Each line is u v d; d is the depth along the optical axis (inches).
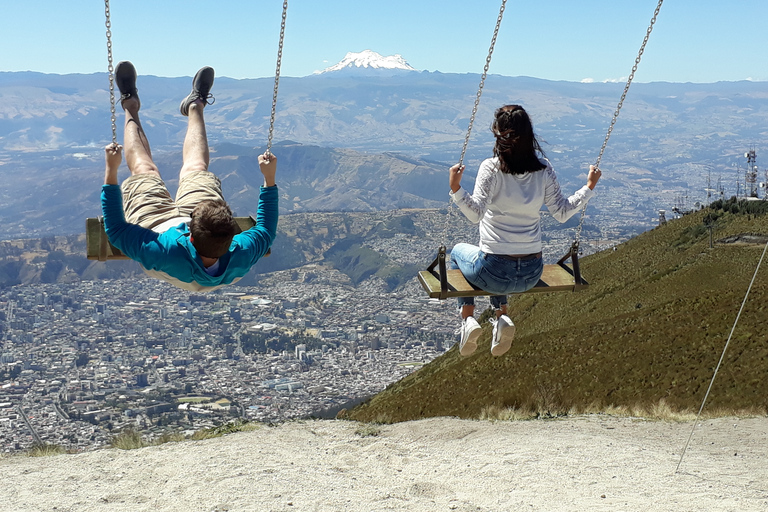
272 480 259.9
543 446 334.3
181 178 205.8
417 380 2041.1
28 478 266.4
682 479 257.1
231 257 175.8
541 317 2974.9
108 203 169.0
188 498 236.1
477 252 189.8
